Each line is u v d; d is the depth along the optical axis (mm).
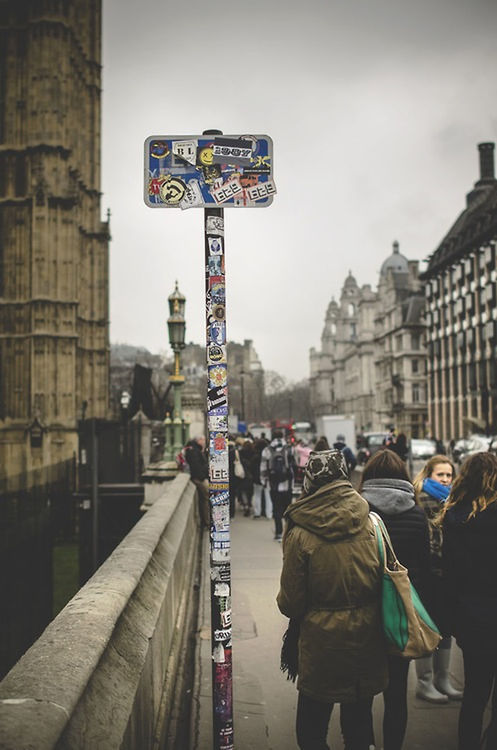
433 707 6402
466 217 87000
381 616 4398
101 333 58250
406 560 5406
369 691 4355
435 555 6348
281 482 15945
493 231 70000
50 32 50094
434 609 5504
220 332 4590
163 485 19891
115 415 58594
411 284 117438
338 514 4352
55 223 50438
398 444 20594
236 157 4676
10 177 51000
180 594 8672
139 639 4383
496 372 70312
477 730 5016
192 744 5367
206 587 11055
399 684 5105
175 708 5934
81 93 56438
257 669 7434
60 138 50469
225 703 4438
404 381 107062
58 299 50281
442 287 86938
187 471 24828
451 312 83562
